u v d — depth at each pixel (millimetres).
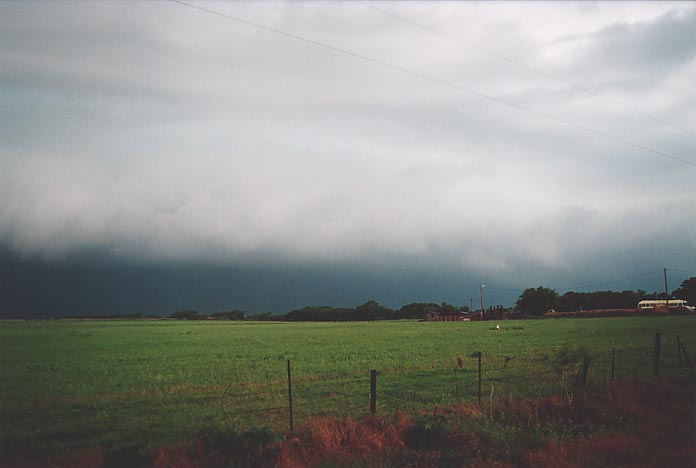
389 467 13852
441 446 15266
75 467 14102
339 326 134500
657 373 28266
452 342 64438
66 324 157250
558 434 17391
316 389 26516
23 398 25234
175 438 16516
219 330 113625
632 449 15742
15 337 84062
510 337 71938
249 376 32906
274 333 97312
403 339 72562
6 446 16500
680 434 17469
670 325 89250
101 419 20047
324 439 15055
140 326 140375
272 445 13992
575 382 23297
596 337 66312
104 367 39969
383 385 27844
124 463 14031
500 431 16812
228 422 17812
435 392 25375
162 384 30016
